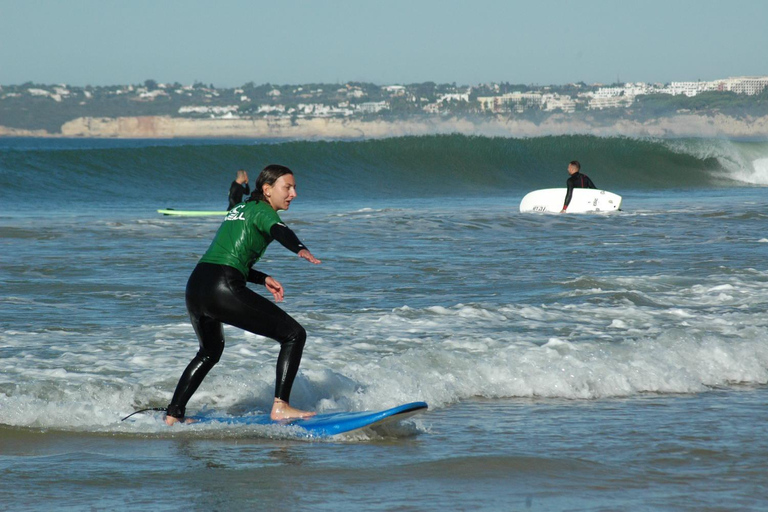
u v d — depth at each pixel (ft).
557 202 193.06
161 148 298.76
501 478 34.88
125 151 290.15
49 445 39.78
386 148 349.00
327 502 32.04
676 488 33.58
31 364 51.80
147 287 84.48
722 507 31.45
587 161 384.47
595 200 190.60
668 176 379.76
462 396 49.42
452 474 35.47
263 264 102.73
